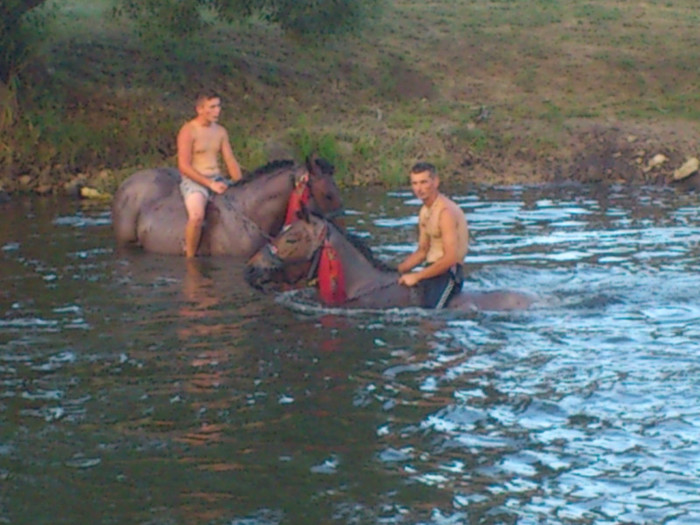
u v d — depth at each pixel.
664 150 20.66
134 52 22.61
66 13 23.89
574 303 10.79
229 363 9.22
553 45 25.83
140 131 20.34
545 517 6.40
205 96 13.51
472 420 7.91
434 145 20.81
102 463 7.24
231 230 13.44
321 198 12.45
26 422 7.97
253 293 11.47
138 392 8.56
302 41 21.92
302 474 7.03
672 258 12.99
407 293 10.73
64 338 9.97
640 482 6.85
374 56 24.52
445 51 25.28
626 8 28.48
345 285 10.84
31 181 18.78
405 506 6.57
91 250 13.84
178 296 11.41
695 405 8.12
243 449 7.45
